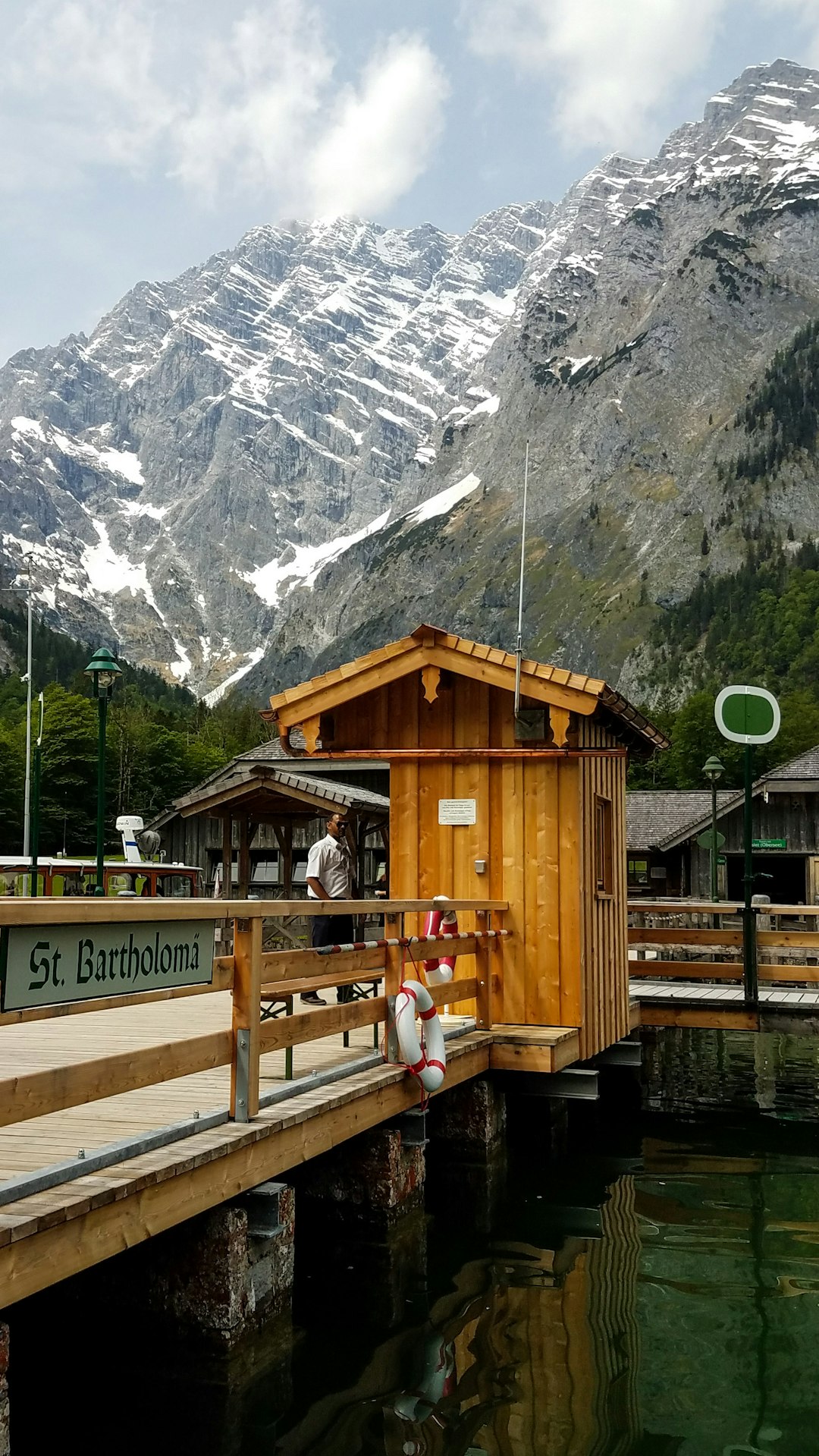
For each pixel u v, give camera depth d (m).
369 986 14.12
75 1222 4.88
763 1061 18.44
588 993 11.70
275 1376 6.14
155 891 26.03
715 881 30.81
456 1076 9.75
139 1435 5.43
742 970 14.53
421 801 11.98
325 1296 7.39
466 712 11.85
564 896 11.42
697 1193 10.21
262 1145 6.51
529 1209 9.62
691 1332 6.82
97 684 16.31
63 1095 4.98
